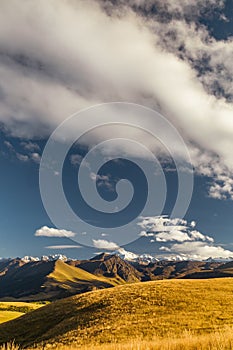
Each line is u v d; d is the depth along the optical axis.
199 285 57.22
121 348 16.23
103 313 46.56
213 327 33.47
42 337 42.69
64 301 60.94
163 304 46.41
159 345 14.52
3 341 45.66
